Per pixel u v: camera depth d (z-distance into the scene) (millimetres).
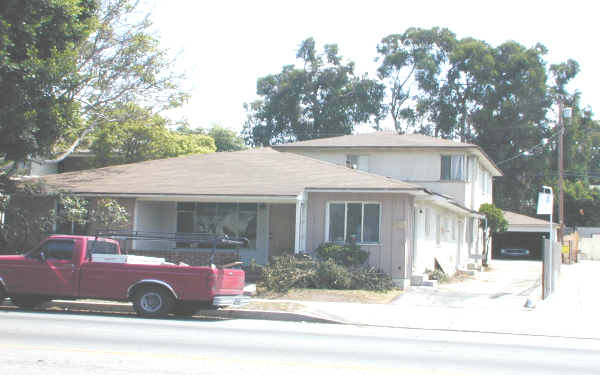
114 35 25438
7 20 17047
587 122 61094
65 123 18641
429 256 25656
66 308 15773
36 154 19219
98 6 22344
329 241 21641
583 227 64812
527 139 57000
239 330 12547
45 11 17812
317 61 63688
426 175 33312
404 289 20625
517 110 56781
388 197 21281
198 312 15492
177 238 14672
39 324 12117
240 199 21109
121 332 11391
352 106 62094
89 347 9539
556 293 21594
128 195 21938
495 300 18641
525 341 12617
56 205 23031
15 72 17312
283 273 19266
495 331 13836
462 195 32656
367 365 8930
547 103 57312
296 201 20938
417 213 23297
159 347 9812
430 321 14836
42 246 14602
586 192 65750
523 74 57438
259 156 26000
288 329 13125
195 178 23250
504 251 51969
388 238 21141
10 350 9078
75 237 14578
